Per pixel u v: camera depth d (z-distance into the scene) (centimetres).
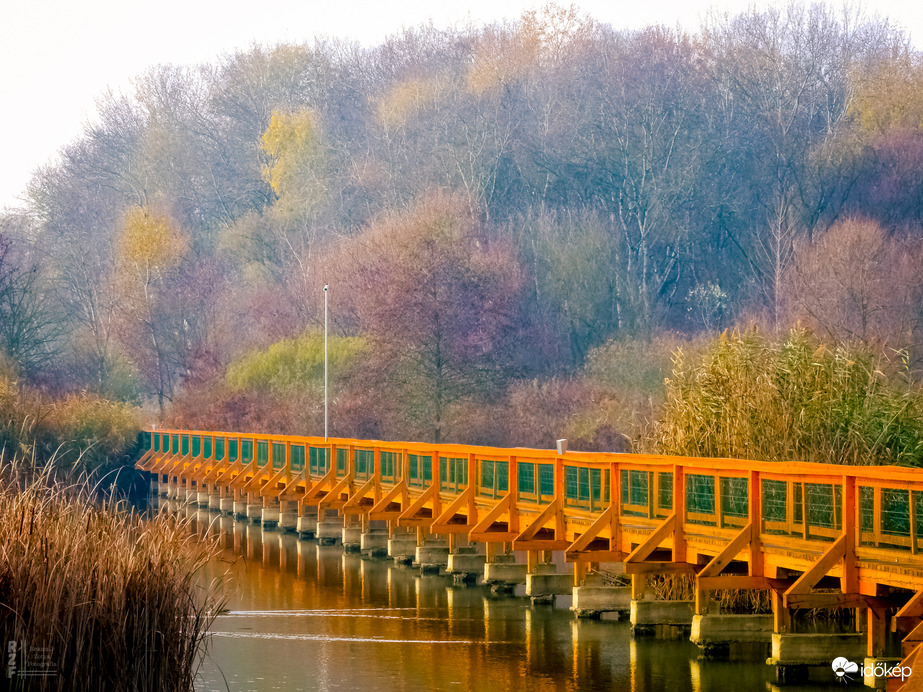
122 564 1981
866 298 10194
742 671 2873
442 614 3738
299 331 12725
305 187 15512
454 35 16575
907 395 3466
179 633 2075
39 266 14362
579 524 3659
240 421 11581
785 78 13362
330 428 11038
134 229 14700
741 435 3459
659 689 2717
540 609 3828
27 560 1892
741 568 3012
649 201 13350
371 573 4775
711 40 14000
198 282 14838
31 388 10106
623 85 13675
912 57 12581
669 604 3338
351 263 12294
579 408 10350
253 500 7194
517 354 11669
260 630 3466
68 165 17225
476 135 14375
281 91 17438
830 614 2923
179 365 14738
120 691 1920
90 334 14100
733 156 13488
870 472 2444
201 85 17900
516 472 4088
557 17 14900
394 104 15375
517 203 14350
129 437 9150
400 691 2712
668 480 3381
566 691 2703
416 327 11069
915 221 11375
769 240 12375
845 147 12206
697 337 11244
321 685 2767
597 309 12744
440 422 10931
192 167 17250
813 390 3488
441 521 4356
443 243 11412
